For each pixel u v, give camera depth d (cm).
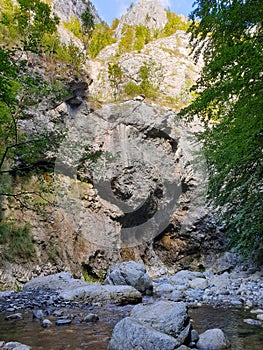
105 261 1316
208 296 686
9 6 1650
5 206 1069
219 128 712
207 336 363
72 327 434
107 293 632
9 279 982
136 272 778
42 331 415
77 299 612
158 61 2834
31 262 1060
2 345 348
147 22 4359
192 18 548
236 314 523
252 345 362
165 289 806
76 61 1708
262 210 772
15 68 503
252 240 838
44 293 671
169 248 1697
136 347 313
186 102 2209
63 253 1155
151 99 2045
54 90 702
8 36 1280
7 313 516
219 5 487
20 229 1072
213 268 1487
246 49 435
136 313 393
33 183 1116
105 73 2500
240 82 466
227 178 820
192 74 2722
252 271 1101
